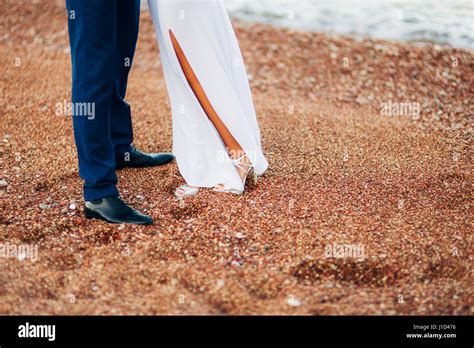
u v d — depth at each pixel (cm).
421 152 404
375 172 372
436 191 348
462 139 427
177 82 331
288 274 274
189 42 317
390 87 525
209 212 324
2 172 367
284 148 406
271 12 712
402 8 707
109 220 310
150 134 428
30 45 592
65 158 386
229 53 331
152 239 300
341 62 570
